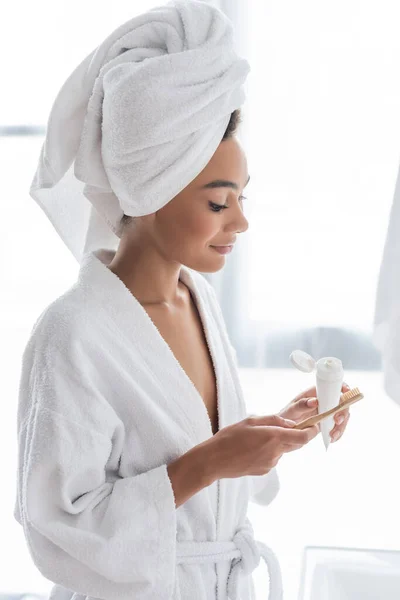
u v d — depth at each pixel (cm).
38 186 111
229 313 283
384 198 275
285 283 283
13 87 284
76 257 123
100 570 95
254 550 111
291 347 288
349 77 266
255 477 131
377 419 275
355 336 285
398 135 270
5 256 309
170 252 104
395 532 221
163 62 94
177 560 104
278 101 269
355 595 133
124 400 102
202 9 99
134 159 97
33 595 206
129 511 97
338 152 272
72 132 106
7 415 272
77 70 104
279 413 111
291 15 262
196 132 96
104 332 102
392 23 262
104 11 271
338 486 244
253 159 274
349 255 280
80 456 95
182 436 104
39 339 99
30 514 94
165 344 106
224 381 117
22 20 276
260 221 279
